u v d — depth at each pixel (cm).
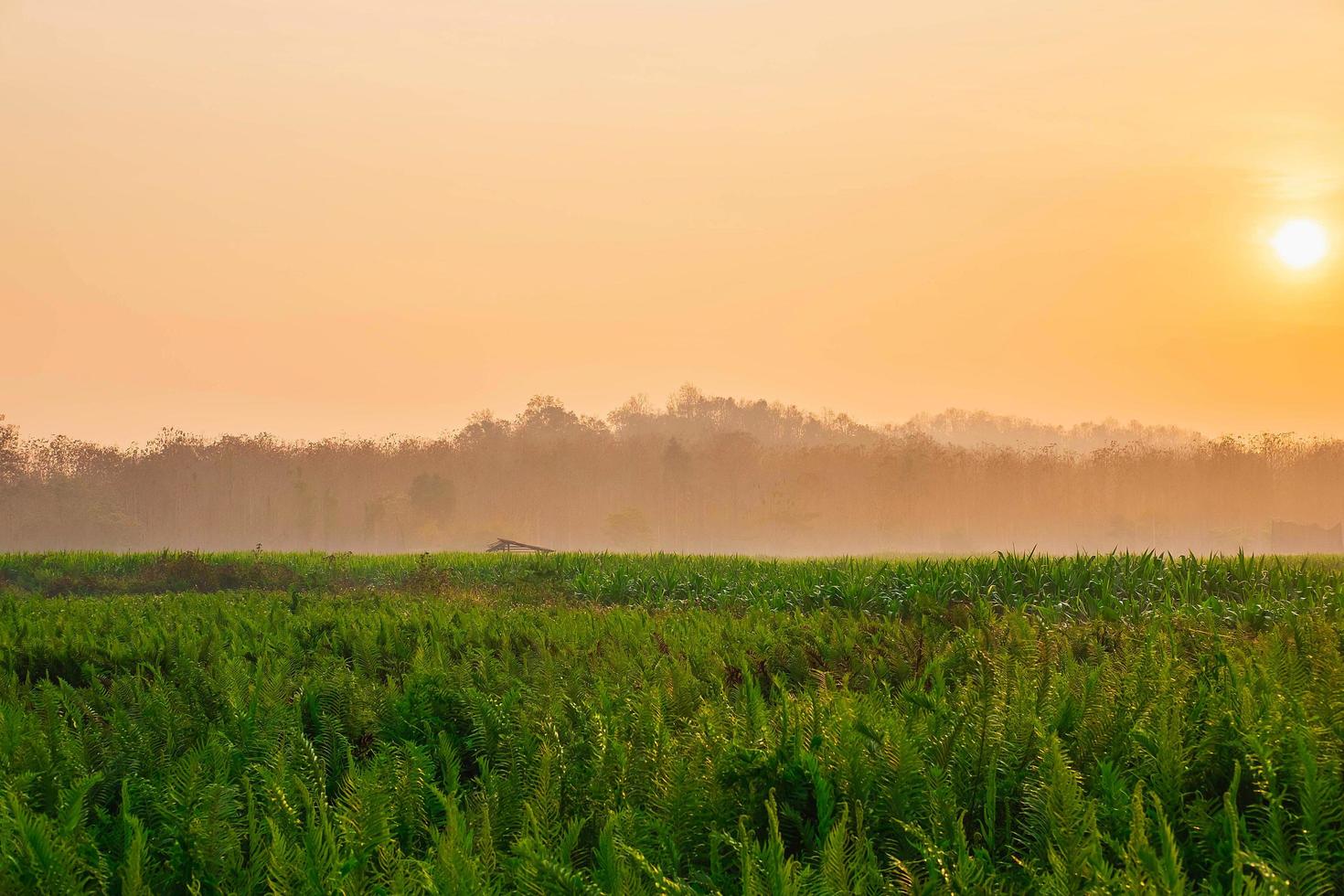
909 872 389
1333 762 470
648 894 386
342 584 2934
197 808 471
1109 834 442
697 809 468
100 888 419
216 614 1538
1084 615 1433
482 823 474
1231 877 404
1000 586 1703
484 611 1490
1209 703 588
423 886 384
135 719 730
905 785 481
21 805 451
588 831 483
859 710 593
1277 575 1619
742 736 549
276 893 392
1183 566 1748
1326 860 409
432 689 721
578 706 658
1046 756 475
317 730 735
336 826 474
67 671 1105
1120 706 582
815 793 475
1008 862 442
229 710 703
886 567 2039
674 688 704
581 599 2234
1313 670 655
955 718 581
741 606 1872
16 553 4247
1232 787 427
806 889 382
